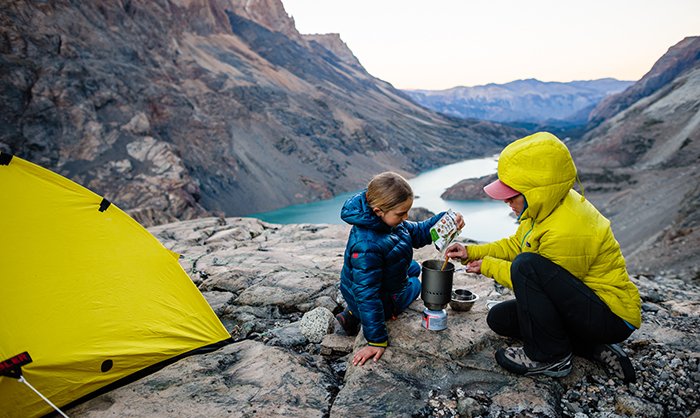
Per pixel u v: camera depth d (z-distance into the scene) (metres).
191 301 4.50
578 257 2.83
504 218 103.19
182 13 197.75
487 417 2.89
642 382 3.26
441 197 132.62
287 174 128.12
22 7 85.62
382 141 195.88
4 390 3.23
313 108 189.25
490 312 3.64
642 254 40.38
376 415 2.92
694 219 39.81
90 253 3.91
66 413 3.36
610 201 93.94
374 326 3.47
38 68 76.88
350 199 3.56
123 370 3.77
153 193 67.19
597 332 2.93
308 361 3.88
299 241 9.48
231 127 130.75
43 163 67.94
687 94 146.25
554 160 2.69
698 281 8.22
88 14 105.62
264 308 5.44
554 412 2.90
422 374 3.35
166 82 111.12
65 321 3.57
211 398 3.26
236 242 9.40
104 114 79.62
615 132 153.00
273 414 3.01
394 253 3.56
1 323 3.30
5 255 3.50
